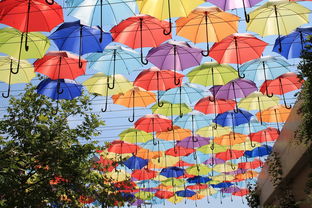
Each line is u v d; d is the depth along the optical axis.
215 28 7.36
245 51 8.02
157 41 7.48
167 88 9.37
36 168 10.76
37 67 8.38
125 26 7.38
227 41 7.90
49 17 6.78
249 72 9.64
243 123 11.67
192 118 12.20
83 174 10.95
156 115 11.55
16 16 6.76
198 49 8.37
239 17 7.13
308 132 8.27
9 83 8.45
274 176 12.54
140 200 18.77
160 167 15.11
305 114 8.22
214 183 17.47
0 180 9.45
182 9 6.53
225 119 11.66
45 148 10.45
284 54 8.14
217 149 13.78
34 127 11.61
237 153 14.33
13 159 9.98
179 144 13.13
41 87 9.49
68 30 7.47
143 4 6.57
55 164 10.27
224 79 9.40
